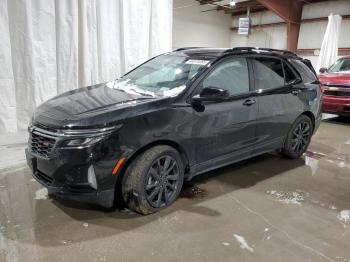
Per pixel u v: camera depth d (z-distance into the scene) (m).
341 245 2.32
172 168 2.68
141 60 5.39
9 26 3.93
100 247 2.15
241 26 12.41
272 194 3.13
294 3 12.64
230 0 13.95
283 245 2.28
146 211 2.56
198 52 3.40
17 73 4.11
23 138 4.18
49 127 2.33
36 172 2.50
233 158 3.26
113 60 5.05
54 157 2.24
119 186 2.58
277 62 3.71
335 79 6.62
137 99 2.66
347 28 11.54
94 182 2.27
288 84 3.77
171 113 2.57
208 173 3.60
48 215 2.52
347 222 2.65
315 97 4.18
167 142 2.65
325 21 12.45
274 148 3.83
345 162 4.24
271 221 2.61
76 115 2.36
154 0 5.36
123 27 5.02
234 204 2.87
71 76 4.57
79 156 2.20
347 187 3.40
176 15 14.91
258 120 3.36
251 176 3.58
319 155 4.51
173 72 3.12
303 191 3.24
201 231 2.40
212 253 2.15
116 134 2.29
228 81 3.09
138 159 2.45
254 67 3.37
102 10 4.73
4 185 3.00
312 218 2.70
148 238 2.28
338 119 7.53
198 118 2.76
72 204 2.70
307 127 4.23
